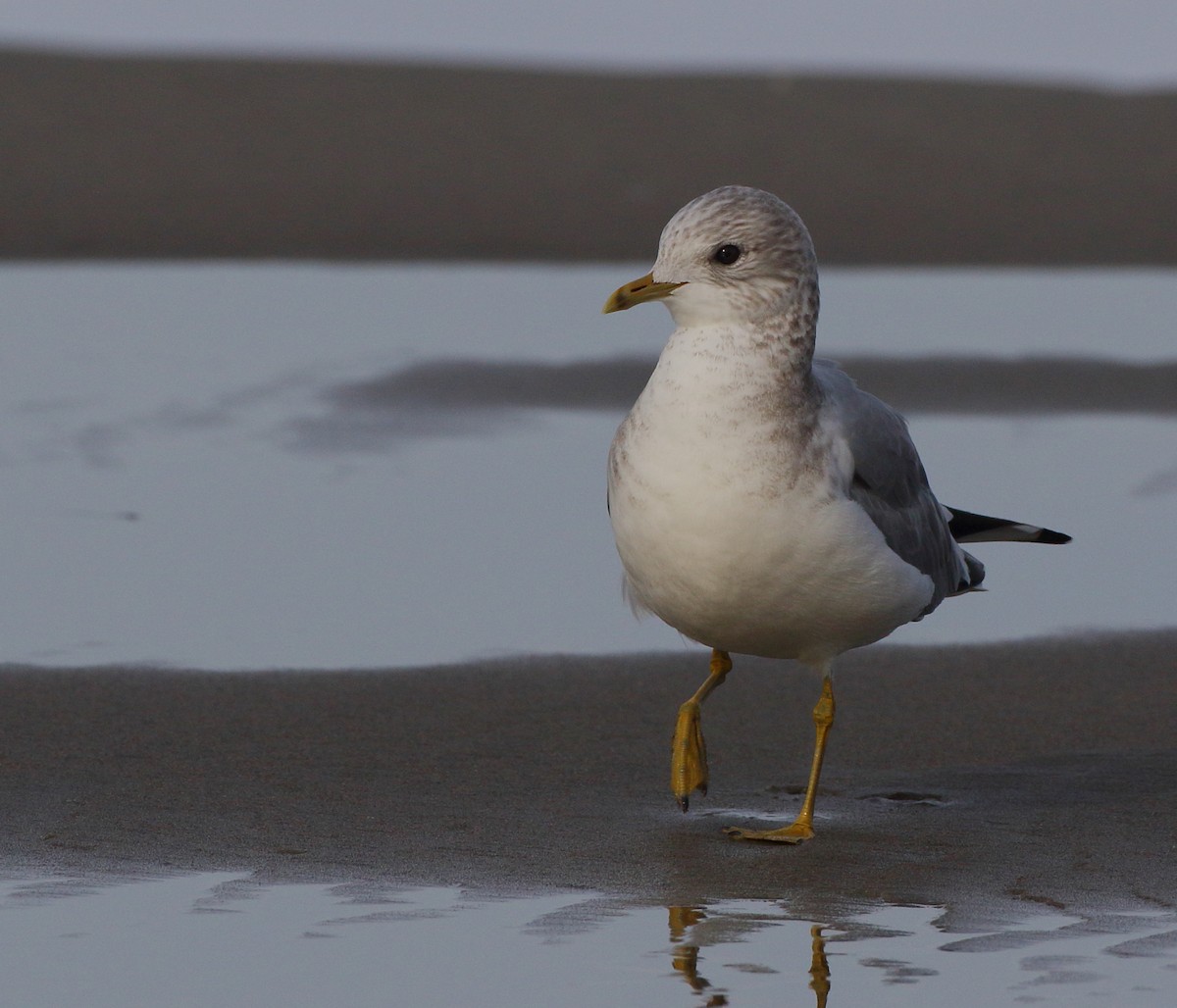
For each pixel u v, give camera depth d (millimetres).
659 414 8781
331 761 9969
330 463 16891
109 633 12281
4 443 17062
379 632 12484
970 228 32594
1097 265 29375
